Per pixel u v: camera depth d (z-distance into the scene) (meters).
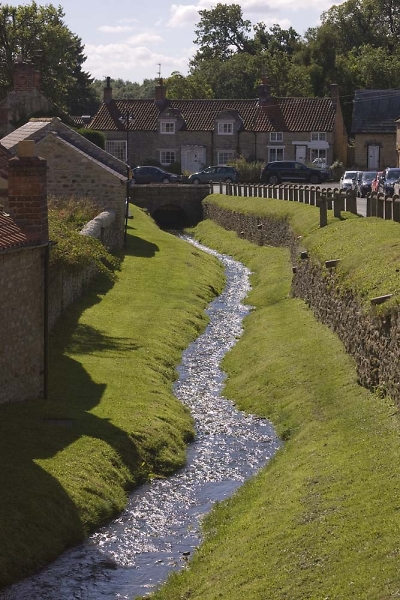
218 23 136.88
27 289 20.12
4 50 84.44
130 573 14.36
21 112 63.84
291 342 26.38
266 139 88.81
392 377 18.77
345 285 24.09
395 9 122.94
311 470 16.89
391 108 90.69
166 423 20.52
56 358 24.11
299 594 12.30
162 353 26.67
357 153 89.75
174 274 39.59
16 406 19.80
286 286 35.97
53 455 17.47
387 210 30.78
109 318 29.66
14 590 13.70
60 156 44.88
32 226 20.27
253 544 14.34
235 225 56.78
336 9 124.31
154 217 71.75
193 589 13.49
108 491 16.88
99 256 35.22
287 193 51.97
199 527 16.03
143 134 89.81
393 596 11.53
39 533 14.94
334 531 13.78
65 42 86.81
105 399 21.36
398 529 13.16
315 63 111.56
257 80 114.75
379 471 15.61
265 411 22.12
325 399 21.17
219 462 19.19
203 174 79.62
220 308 35.41
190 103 92.19
